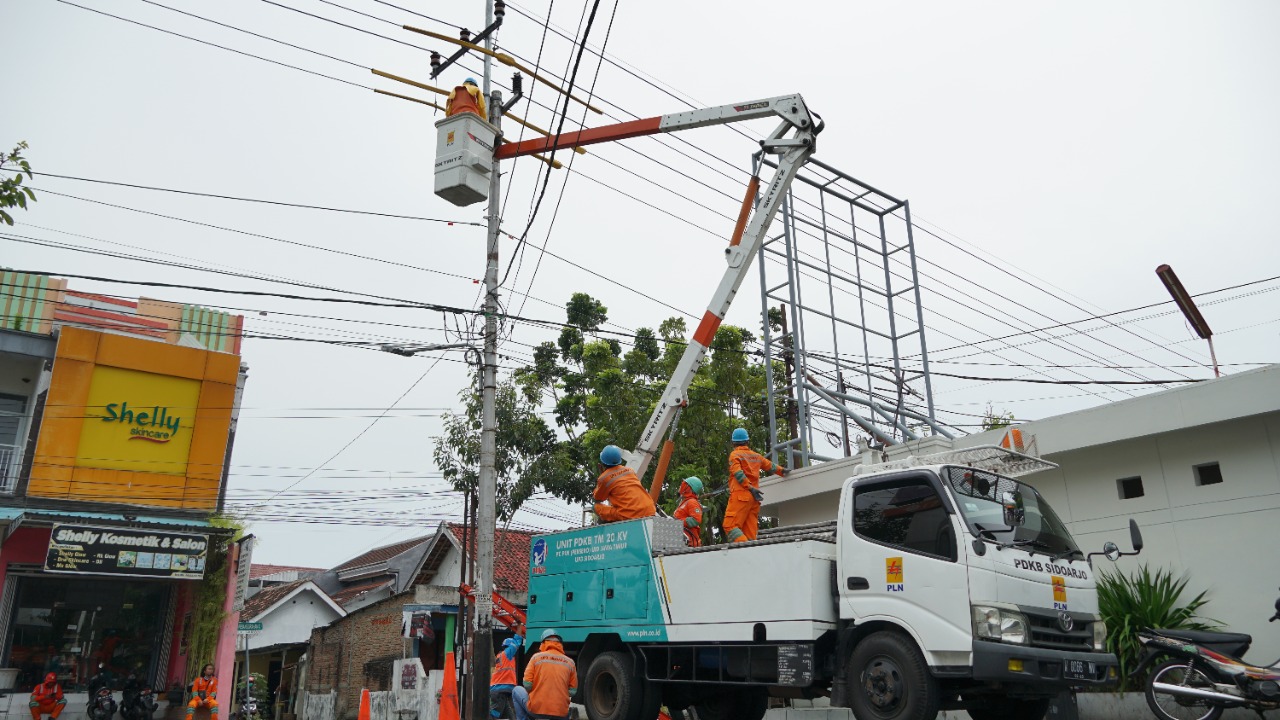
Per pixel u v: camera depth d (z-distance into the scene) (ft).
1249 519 40.52
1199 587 41.73
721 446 79.00
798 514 58.39
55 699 65.92
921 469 28.22
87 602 72.49
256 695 108.68
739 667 30.58
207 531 73.97
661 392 81.46
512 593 86.69
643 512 37.11
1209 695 32.83
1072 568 28.73
